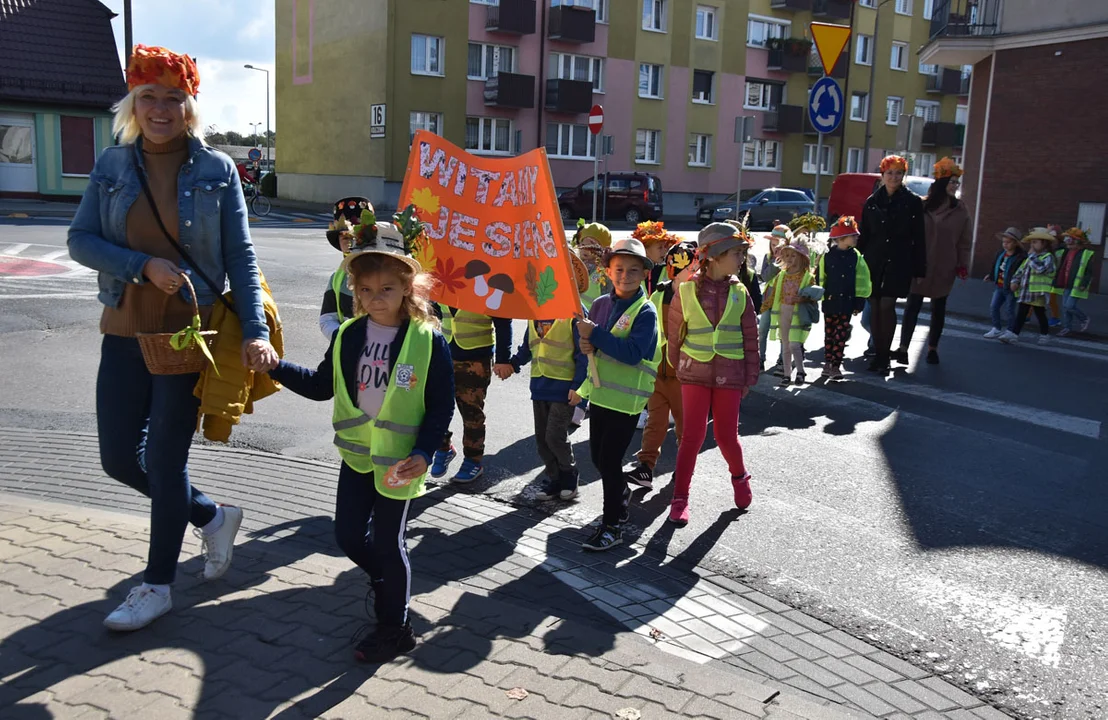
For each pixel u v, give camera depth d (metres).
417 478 3.41
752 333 5.48
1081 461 6.89
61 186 30.66
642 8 39.75
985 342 12.32
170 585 3.63
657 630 4.05
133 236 3.46
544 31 37.00
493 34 36.09
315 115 39.00
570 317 4.83
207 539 3.91
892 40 46.47
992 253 18.95
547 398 5.54
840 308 9.59
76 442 6.39
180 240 3.46
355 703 3.07
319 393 3.61
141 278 3.36
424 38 34.66
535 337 5.67
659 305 6.48
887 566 4.89
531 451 6.75
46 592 3.77
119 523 4.53
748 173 44.06
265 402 7.79
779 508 5.75
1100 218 17.06
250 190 30.16
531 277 4.92
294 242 20.67
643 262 4.93
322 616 3.67
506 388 8.69
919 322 14.05
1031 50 17.81
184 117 3.47
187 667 3.27
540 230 4.83
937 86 48.41
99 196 3.49
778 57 43.09
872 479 6.37
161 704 3.04
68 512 4.68
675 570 4.76
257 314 3.50
